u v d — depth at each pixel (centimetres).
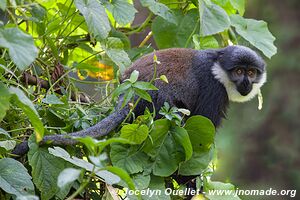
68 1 930
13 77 809
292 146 2445
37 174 696
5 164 659
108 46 875
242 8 1041
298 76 2481
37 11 817
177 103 934
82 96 904
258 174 2372
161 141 768
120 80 912
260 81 1013
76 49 982
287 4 2502
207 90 970
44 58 890
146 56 954
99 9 809
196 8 1030
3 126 746
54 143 732
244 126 2345
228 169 2269
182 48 986
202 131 789
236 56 981
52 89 812
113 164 741
